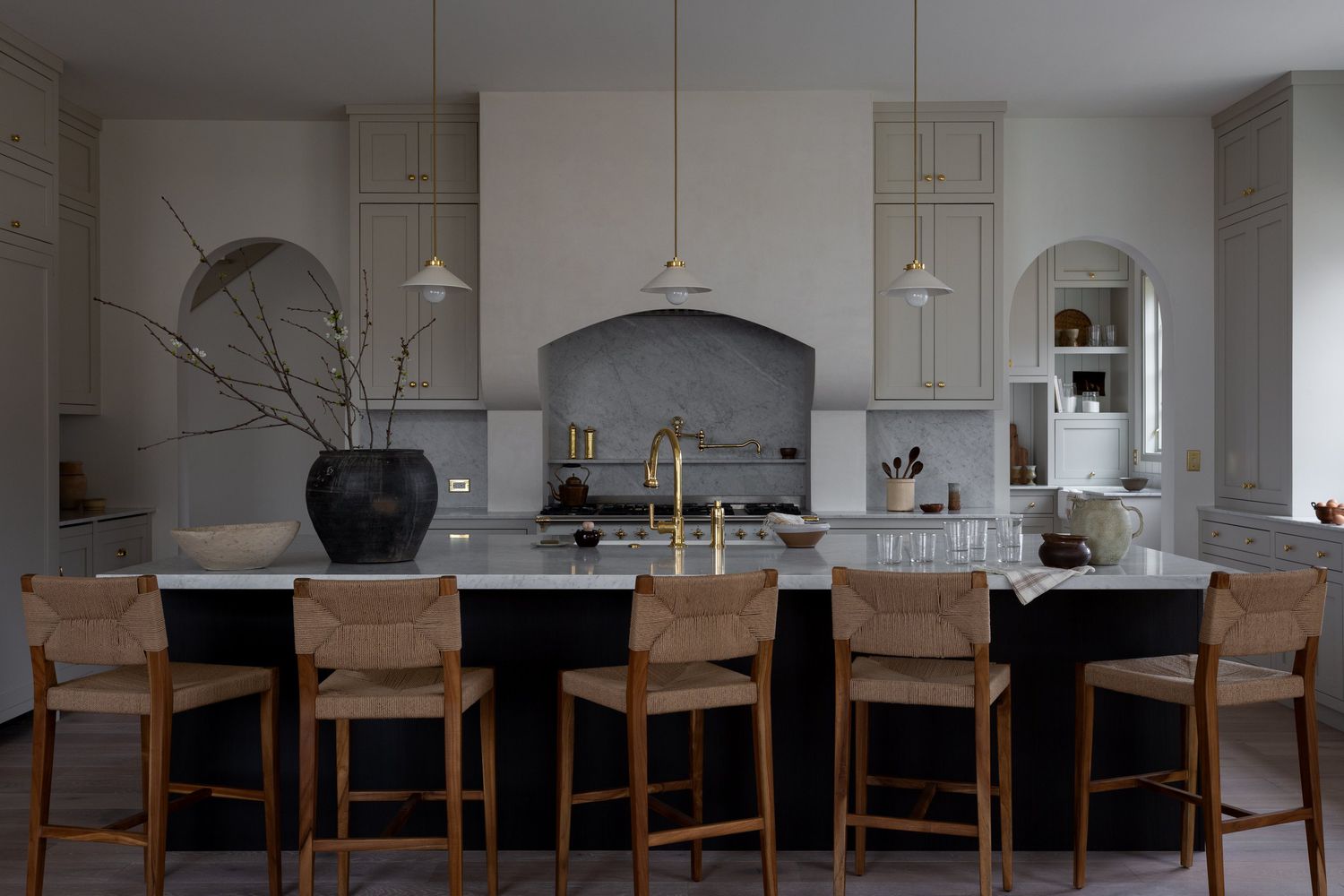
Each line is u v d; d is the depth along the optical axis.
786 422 6.20
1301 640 2.80
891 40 4.76
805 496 6.03
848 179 5.45
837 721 2.83
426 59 4.98
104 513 5.46
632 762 2.62
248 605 3.30
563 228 5.45
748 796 3.30
